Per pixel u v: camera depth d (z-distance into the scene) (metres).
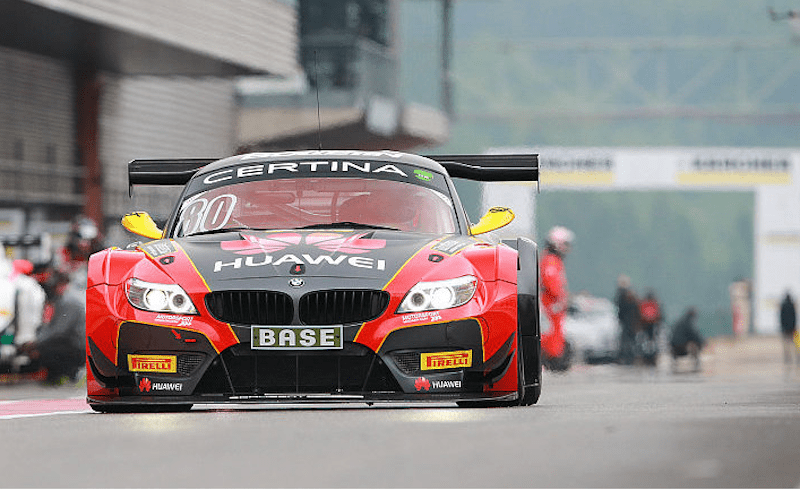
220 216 26.52
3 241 55.00
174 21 76.25
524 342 24.28
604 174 149.38
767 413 21.52
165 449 16.17
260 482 13.25
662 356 131.38
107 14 70.44
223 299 22.50
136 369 22.75
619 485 12.73
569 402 28.22
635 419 19.69
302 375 22.31
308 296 22.31
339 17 117.88
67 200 84.44
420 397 22.48
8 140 79.31
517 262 24.09
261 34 84.69
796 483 13.00
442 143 131.00
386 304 22.44
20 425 20.62
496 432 17.62
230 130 106.62
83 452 16.08
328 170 27.45
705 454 15.15
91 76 86.31
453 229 26.50
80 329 49.16
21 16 68.69
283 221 26.31
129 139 91.19
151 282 22.94
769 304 160.25
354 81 117.50
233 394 22.41
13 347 49.09
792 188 156.00
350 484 13.00
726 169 153.00
